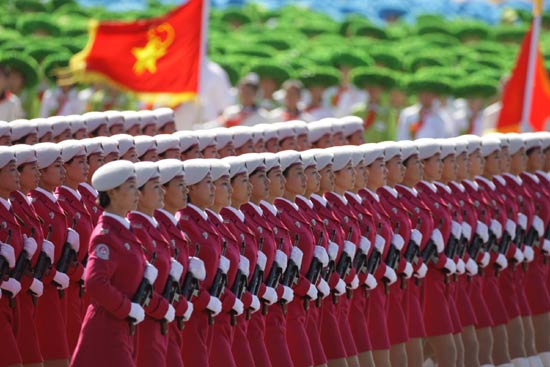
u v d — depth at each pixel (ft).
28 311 83.76
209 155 99.71
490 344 106.11
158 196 78.02
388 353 96.94
